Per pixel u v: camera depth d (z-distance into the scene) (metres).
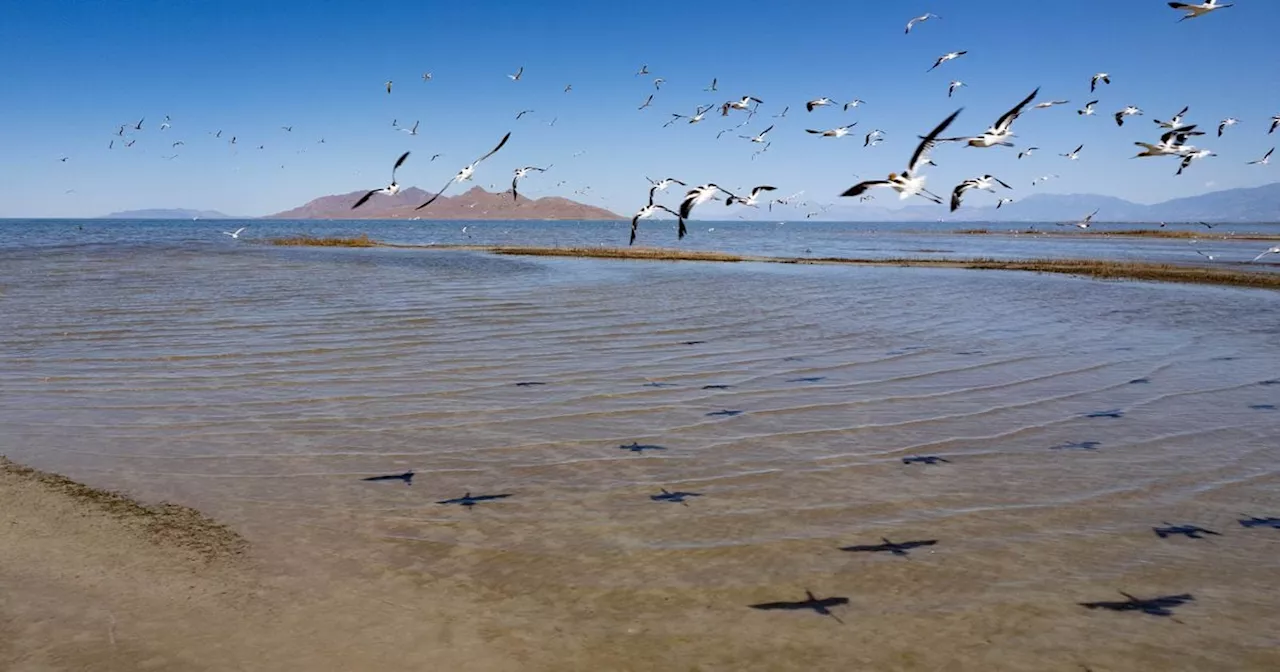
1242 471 12.71
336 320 26.45
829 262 59.03
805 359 21.05
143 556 9.57
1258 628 8.22
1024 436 14.52
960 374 19.52
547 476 12.34
